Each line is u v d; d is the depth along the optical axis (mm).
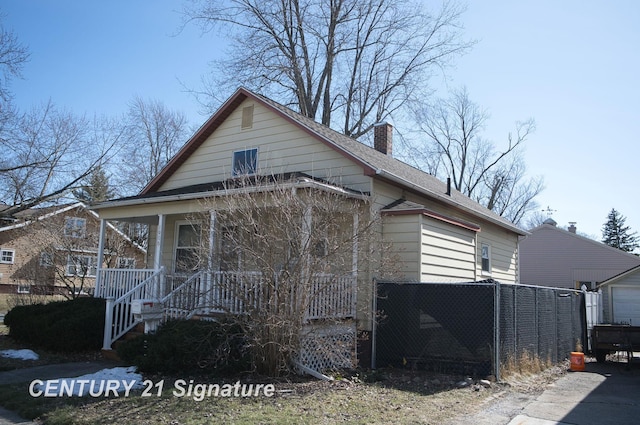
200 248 10023
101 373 8664
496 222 17953
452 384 9094
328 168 12867
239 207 9016
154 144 35688
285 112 13969
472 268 14055
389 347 10555
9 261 30328
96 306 12578
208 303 9859
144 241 26281
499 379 9469
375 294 10578
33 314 12648
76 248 20297
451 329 10039
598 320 20109
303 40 27984
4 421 6328
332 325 9680
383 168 12594
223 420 6258
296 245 8625
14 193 26891
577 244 34375
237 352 8875
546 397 8641
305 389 8023
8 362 10031
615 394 9148
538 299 12109
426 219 11812
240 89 14867
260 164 14289
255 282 8727
